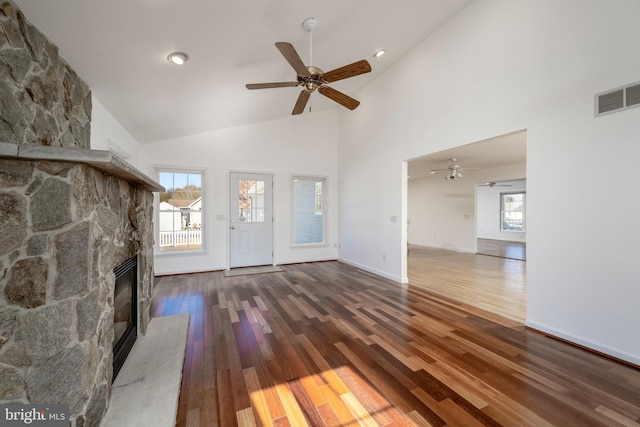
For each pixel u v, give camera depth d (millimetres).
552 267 2434
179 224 4914
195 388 1735
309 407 1562
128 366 1922
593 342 2178
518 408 1542
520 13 2648
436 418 1468
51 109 1979
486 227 11383
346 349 2215
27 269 1192
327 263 5832
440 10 3188
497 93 2859
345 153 5902
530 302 2604
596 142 2158
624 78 2010
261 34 2510
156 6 1830
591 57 2174
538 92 2514
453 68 3359
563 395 1654
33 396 1194
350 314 2963
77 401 1235
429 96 3725
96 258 1399
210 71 2877
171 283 4230
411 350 2195
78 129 2424
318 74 2533
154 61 2471
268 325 2688
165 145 4746
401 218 4281
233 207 5266
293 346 2268
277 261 5633
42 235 1213
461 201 7570
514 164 6215
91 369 1315
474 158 5293
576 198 2275
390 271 4516
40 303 1205
